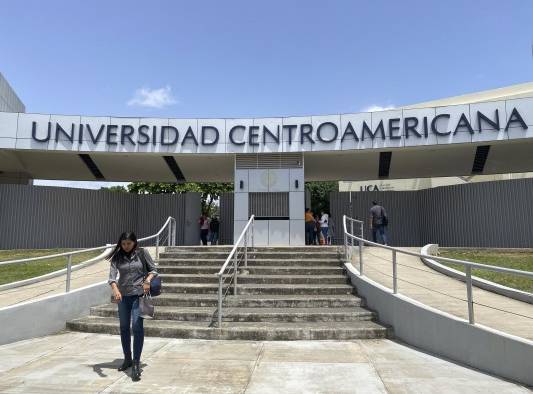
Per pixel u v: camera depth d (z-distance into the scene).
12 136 16.95
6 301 8.38
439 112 16.36
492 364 5.67
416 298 8.64
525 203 16.48
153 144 17.36
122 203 21.61
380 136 16.70
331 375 5.60
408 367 5.95
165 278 10.68
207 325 7.92
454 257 13.86
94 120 17.36
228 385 5.23
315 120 17.17
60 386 5.20
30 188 18.84
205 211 37.53
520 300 8.73
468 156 18.36
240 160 17.50
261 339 7.48
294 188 17.11
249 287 9.88
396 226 21.03
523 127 15.59
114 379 5.45
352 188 34.56
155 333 7.70
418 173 21.22
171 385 5.24
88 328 8.05
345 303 9.12
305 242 17.69
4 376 5.56
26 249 17.62
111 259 6.07
